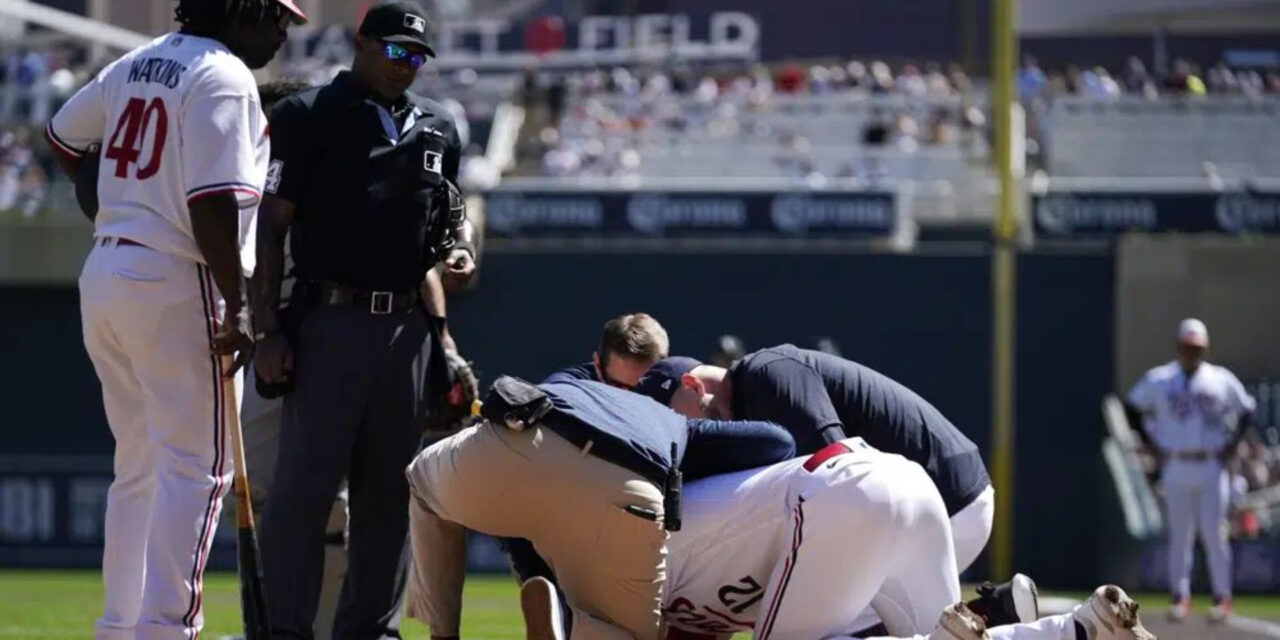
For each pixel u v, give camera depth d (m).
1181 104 99.56
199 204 20.38
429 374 23.97
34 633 37.62
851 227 83.94
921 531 20.73
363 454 23.41
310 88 23.41
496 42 117.38
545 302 81.44
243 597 20.95
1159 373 51.72
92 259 21.14
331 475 22.89
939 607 20.95
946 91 109.75
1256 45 99.62
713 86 110.69
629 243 82.94
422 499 21.33
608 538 20.42
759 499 20.91
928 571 20.92
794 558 20.33
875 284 80.31
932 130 102.38
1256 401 78.25
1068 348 80.19
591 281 81.38
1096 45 101.94
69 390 82.19
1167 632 44.66
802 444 21.88
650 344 23.39
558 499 20.36
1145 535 71.31
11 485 76.25
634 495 20.28
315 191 23.00
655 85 111.56
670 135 103.06
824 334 80.44
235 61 21.00
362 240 22.88
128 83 21.16
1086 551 76.56
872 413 22.69
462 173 92.56
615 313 81.25
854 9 120.69
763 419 22.30
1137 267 81.75
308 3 116.62
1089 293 80.31
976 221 92.50
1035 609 21.84
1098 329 80.25
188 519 20.86
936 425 22.97
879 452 20.95
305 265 23.19
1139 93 101.00
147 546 20.95
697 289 81.06
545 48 117.25
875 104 106.81
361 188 22.91
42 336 82.38
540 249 81.44
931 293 80.19
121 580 21.86
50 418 82.19
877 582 20.59
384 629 23.45
